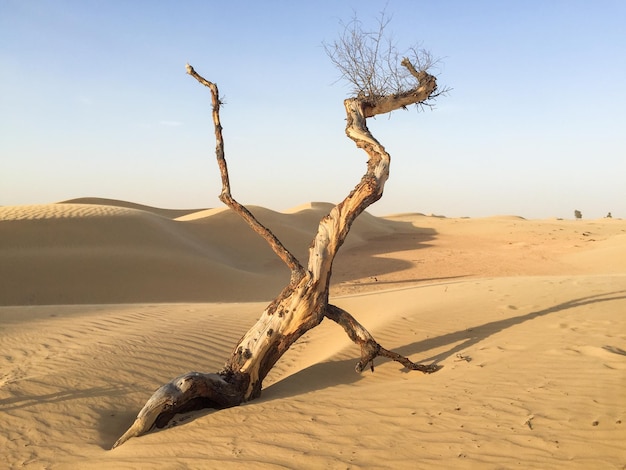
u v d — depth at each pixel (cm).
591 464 411
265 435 529
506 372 659
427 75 781
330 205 6322
